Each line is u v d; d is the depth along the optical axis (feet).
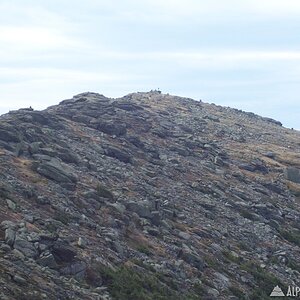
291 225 220.02
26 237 96.27
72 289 87.92
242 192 231.71
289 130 522.47
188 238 151.84
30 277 83.61
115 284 99.55
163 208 167.84
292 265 171.73
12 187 122.93
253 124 485.15
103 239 119.65
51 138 184.14
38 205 120.47
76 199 135.54
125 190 167.22
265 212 217.36
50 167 145.89
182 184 209.56
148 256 126.41
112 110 297.74
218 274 137.28
